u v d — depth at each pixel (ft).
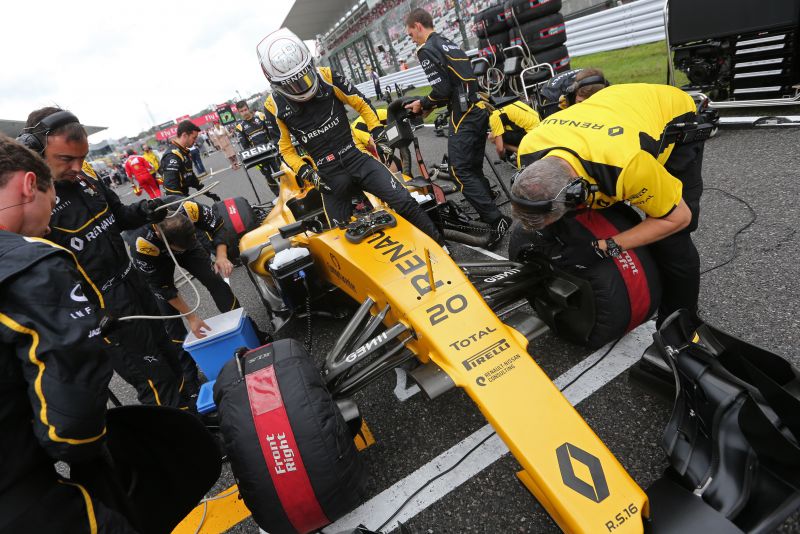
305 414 5.61
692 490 5.24
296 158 11.03
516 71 22.52
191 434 5.87
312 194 11.63
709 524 4.69
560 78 15.52
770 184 12.41
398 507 6.77
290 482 5.54
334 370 7.13
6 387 3.83
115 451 5.31
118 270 8.01
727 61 17.48
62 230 7.14
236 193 38.01
